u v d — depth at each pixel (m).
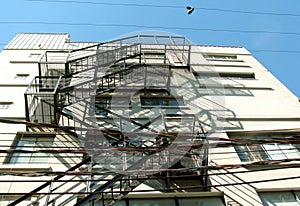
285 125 12.73
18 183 9.23
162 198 8.73
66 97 11.75
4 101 13.12
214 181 9.40
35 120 11.55
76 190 8.81
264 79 16.66
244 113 13.20
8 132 11.31
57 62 13.88
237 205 8.57
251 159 10.75
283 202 9.19
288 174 10.07
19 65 16.61
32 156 10.48
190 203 8.69
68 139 11.19
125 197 8.56
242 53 20.08
